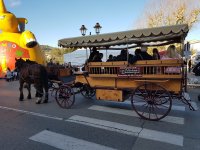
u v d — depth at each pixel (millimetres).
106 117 7000
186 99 6715
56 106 8602
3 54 21250
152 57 7184
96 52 8508
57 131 5816
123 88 7148
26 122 6605
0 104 9109
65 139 5285
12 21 22188
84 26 10875
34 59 22250
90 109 8008
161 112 7352
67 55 27891
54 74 9273
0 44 21422
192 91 12062
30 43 21594
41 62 23250
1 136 5508
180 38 7109
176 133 5582
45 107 8461
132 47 9320
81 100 9508
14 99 10180
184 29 5879
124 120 6668
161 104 6852
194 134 5504
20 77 9711
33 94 11547
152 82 6570
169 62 6250
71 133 5660
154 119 6566
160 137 5344
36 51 22688
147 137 5352
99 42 7465
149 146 4855
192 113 7344
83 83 8094
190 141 5094
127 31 6598
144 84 6699
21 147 4879
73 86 8312
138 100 8602
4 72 21109
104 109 7969
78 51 27438
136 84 6934
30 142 5137
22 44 21812
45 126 6219
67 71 9211
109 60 7930
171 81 6383
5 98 10477
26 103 9266
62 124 6375
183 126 6090
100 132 5711
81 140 5215
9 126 6250
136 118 6848
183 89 6848
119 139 5254
